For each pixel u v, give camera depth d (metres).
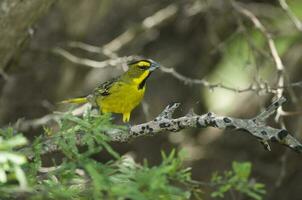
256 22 11.79
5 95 13.98
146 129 6.82
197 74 16.83
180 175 5.68
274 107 6.36
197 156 15.98
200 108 16.48
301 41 15.33
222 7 14.39
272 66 14.49
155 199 5.29
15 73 13.64
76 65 14.67
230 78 15.19
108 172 5.76
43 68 14.06
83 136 6.26
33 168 6.11
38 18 10.40
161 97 16.64
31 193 5.28
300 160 15.88
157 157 16.03
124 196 5.10
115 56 12.83
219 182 5.63
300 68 15.73
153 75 16.89
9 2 9.87
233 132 16.39
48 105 13.40
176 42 17.31
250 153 16.23
